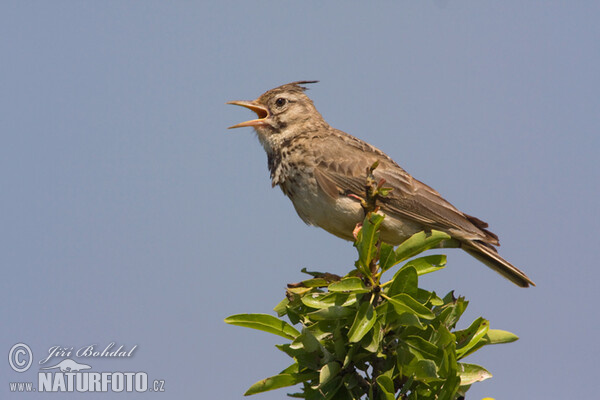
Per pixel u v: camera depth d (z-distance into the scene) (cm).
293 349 994
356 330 931
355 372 983
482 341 1034
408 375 952
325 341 1002
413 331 989
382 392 954
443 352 956
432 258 995
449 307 1016
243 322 1034
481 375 979
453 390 932
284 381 999
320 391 965
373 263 1000
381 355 955
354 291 969
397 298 958
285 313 1093
